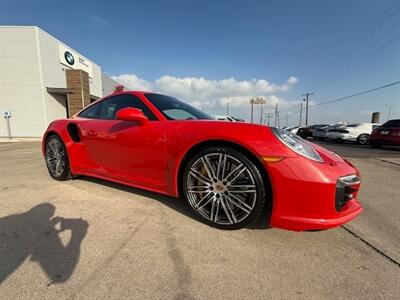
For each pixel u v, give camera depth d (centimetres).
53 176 330
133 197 262
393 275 143
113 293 123
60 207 233
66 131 305
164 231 189
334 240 183
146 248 165
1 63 1506
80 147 290
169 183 214
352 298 124
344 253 165
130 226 196
